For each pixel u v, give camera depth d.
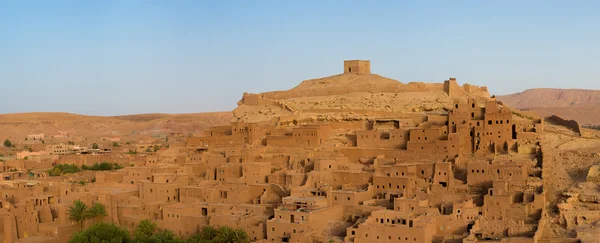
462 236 107.62
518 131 143.62
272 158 152.88
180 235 128.38
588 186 122.81
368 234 109.94
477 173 127.88
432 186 126.94
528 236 107.38
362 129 162.25
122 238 121.62
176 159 166.12
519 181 124.25
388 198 124.56
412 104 172.00
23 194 144.50
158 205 138.12
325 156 147.88
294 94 196.88
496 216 116.69
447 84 180.62
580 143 145.00
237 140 172.88
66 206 133.75
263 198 134.62
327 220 119.62
